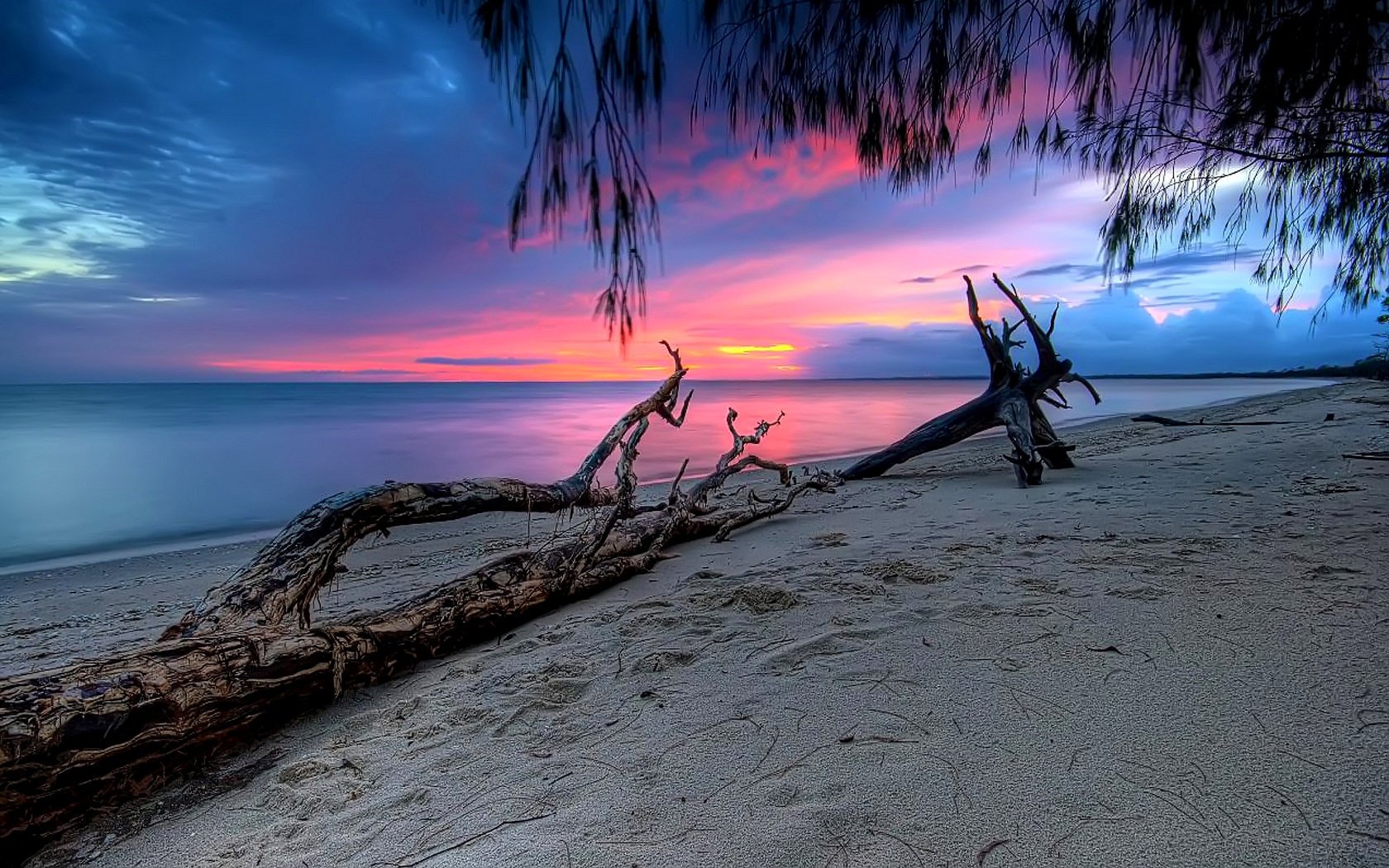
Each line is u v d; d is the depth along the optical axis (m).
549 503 4.19
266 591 3.01
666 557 5.24
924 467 11.27
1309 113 2.19
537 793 1.94
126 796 2.17
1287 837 1.50
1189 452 10.21
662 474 13.79
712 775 1.93
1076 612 3.02
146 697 2.18
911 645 2.79
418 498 3.49
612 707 2.47
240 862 1.79
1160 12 1.78
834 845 1.58
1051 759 1.87
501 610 3.57
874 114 2.04
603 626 3.45
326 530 3.21
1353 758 1.77
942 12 1.91
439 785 2.05
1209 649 2.50
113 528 9.83
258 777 2.28
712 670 2.72
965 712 2.17
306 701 2.72
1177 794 1.68
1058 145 2.39
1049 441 9.16
